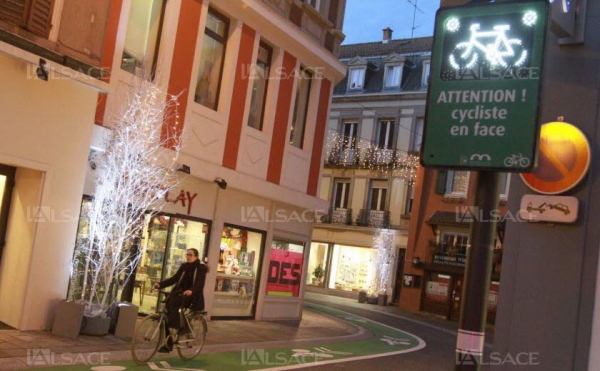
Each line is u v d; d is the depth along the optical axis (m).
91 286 11.67
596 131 4.54
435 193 31.31
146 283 13.26
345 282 35.84
